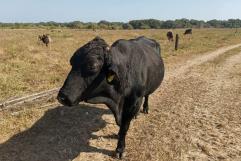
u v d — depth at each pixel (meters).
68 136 7.10
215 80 14.01
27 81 11.02
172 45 29.95
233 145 7.22
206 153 6.76
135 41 7.36
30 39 29.00
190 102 10.33
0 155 6.12
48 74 12.30
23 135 6.98
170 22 134.75
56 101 9.26
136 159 6.27
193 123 8.43
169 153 6.62
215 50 27.95
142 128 7.84
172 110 9.41
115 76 5.31
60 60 15.75
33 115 8.01
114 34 46.00
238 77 14.88
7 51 16.69
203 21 160.75
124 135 6.26
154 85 7.36
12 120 7.55
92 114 8.53
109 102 5.63
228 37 54.12
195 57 21.73
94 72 5.09
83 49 5.18
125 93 5.85
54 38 32.44
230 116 9.13
